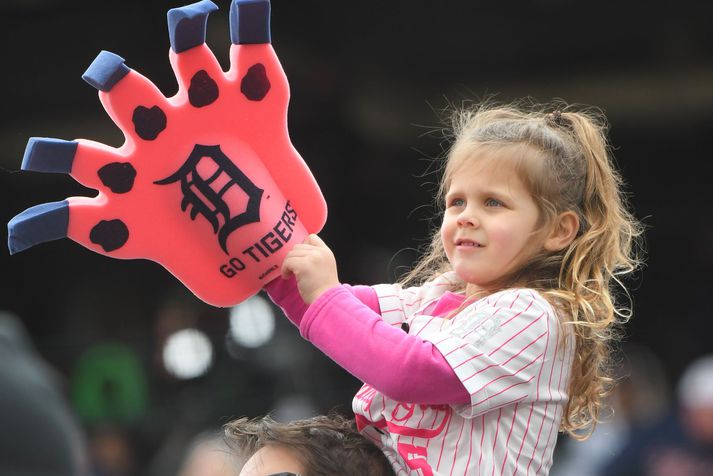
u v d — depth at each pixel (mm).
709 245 23062
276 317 14203
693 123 22922
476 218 5586
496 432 5375
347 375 14211
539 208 5625
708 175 23703
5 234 21734
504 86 22656
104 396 14023
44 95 21250
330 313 5375
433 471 5289
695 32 21531
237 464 5508
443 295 5918
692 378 15742
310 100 21438
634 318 22859
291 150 5562
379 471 5371
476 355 5297
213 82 5367
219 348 13992
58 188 22203
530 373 5371
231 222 5410
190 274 5465
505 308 5422
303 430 5402
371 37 21688
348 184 21656
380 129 22703
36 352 14398
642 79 22266
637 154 23766
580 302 5586
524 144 5652
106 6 20000
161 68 20172
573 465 15289
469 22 21406
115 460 13633
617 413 15094
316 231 5699
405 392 5234
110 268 21172
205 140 5387
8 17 20266
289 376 13906
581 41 21891
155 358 14242
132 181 5309
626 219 6504
